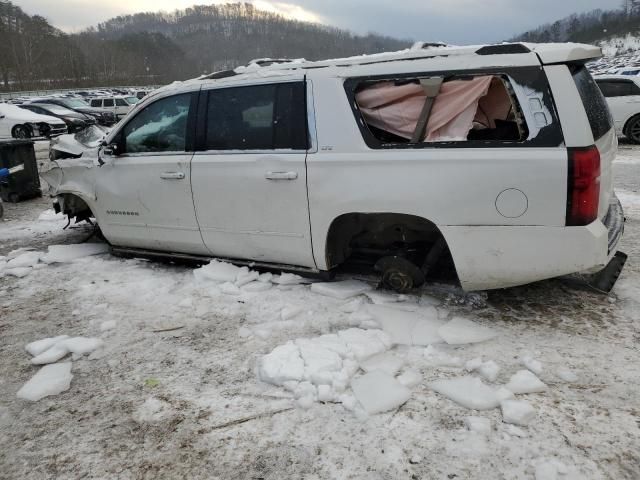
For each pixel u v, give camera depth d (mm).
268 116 3717
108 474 2248
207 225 4125
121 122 4531
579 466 2137
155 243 4562
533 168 2916
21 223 6914
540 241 3012
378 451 2285
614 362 2852
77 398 2791
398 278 3670
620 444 2250
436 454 2252
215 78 4012
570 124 2883
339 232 3756
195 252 4414
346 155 3406
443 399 2615
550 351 2988
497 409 2520
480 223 3100
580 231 2930
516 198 2982
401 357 3002
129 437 2465
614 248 3154
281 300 3781
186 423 2535
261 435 2424
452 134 3242
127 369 3047
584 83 3174
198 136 4047
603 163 3049
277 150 3676
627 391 2605
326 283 3932
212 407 2645
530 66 2961
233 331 3420
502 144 3021
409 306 3557
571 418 2426
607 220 3383
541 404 2535
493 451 2248
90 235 5754
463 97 3225
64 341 3318
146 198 4391
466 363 2879
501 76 3029
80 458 2350
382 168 3287
